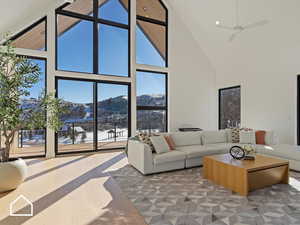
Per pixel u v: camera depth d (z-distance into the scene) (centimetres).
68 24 520
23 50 459
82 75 525
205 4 591
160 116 653
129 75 597
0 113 262
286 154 379
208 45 687
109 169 390
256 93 585
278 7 468
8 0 387
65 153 512
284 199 256
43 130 496
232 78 662
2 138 458
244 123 622
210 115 726
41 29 488
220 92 728
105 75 556
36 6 451
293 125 496
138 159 373
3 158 290
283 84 514
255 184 286
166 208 234
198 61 707
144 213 223
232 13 554
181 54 674
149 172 357
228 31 596
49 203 248
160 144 387
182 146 446
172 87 654
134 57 595
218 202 249
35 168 393
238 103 661
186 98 681
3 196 267
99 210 231
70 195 271
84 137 538
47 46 482
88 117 542
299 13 443
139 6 622
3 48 303
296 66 482
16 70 287
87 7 545
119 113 584
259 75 574
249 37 564
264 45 546
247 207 236
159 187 299
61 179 333
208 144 473
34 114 306
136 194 274
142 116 621
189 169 391
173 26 661
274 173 300
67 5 516
